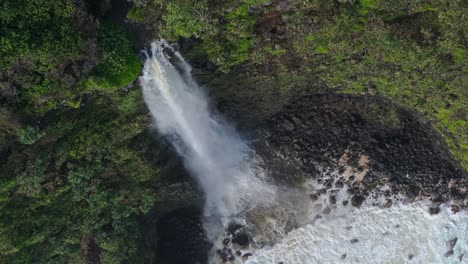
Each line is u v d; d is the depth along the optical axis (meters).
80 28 15.80
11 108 15.70
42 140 17.47
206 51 19.20
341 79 22.67
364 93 23.58
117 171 20.69
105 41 16.73
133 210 21.81
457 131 23.34
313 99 24.53
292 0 17.84
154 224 24.33
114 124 19.48
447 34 19.03
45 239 19.56
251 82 21.92
